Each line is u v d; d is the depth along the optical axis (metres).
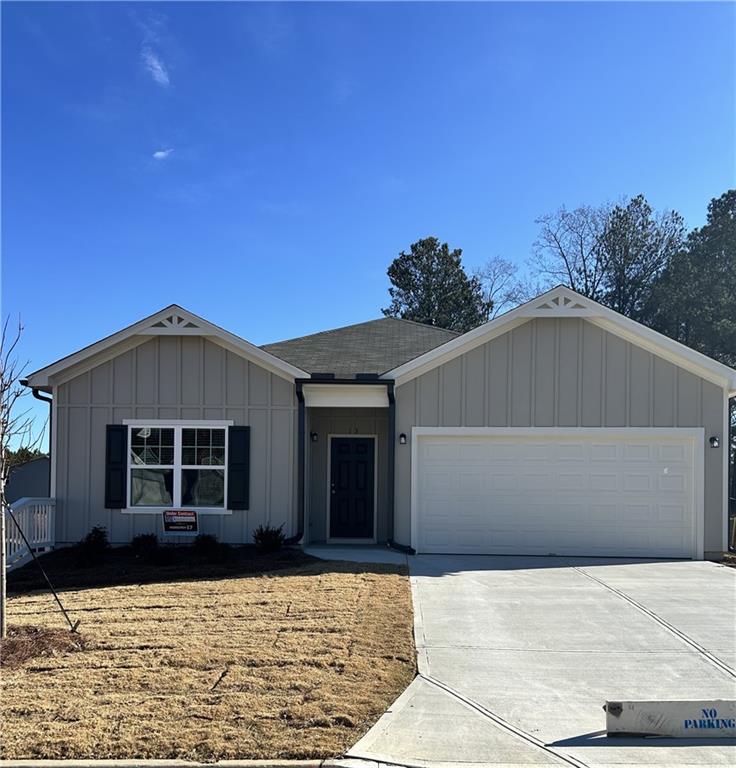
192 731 5.05
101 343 13.40
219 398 13.66
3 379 7.50
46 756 4.67
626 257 37.75
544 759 4.79
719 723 5.20
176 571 11.12
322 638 7.36
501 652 7.19
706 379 13.31
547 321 13.46
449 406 13.52
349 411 15.45
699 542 13.05
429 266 42.69
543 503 13.36
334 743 4.91
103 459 13.60
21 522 12.20
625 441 13.34
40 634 7.36
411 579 10.63
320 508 15.30
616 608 9.02
